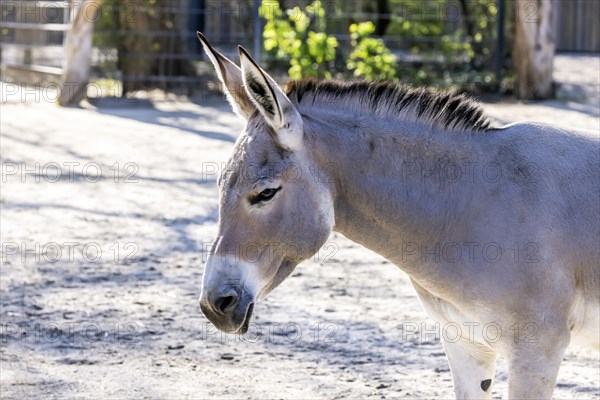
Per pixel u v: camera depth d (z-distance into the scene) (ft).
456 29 81.25
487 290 15.29
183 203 40.06
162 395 21.38
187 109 65.62
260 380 22.38
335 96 15.99
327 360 23.73
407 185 15.74
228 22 82.69
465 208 15.64
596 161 15.96
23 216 37.88
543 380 15.24
